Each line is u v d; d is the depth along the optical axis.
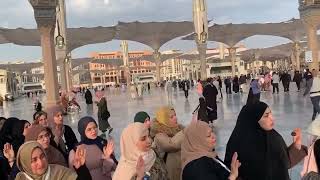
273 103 18.56
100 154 4.01
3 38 36.84
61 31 27.06
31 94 65.94
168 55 76.12
